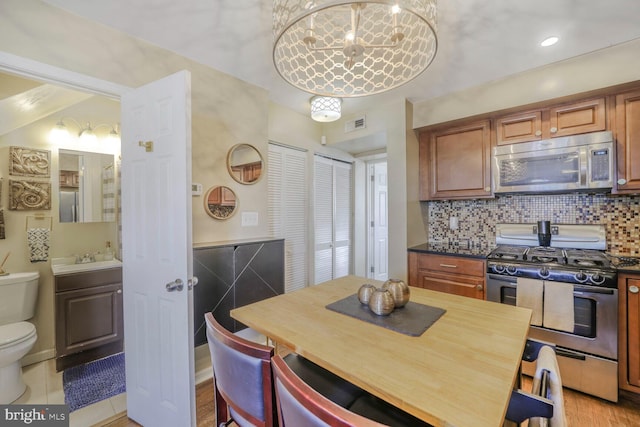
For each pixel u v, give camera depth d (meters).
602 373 1.82
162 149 1.52
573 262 1.99
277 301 1.46
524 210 2.66
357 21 1.24
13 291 2.15
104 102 2.77
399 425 0.94
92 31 1.61
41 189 2.44
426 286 2.63
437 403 0.69
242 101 2.37
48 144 2.48
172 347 1.50
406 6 0.95
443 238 3.13
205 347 2.12
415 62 1.44
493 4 1.53
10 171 2.30
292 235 3.15
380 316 1.24
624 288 1.79
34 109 2.31
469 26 1.71
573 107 2.18
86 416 1.74
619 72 1.92
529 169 2.33
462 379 0.79
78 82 1.57
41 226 2.44
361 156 4.00
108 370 2.26
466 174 2.69
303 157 3.28
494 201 2.82
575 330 1.90
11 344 1.79
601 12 1.59
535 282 2.02
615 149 2.01
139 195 1.63
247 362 0.86
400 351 0.95
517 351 0.94
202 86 2.11
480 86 2.49
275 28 1.12
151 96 1.57
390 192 2.86
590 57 2.02
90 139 2.68
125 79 1.73
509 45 1.92
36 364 2.34
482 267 2.30
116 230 2.83
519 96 2.30
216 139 2.20
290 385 0.66
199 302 1.88
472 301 1.43
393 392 0.74
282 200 3.04
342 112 3.17
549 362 0.88
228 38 1.83
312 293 1.58
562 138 2.19
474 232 2.93
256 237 2.48
